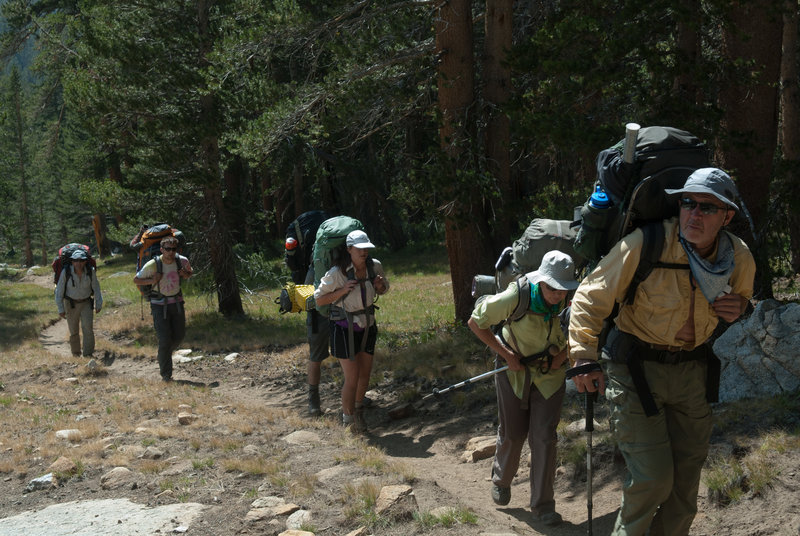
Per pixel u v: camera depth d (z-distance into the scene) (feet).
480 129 39.83
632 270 10.12
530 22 41.37
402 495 14.62
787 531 12.81
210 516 14.55
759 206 28.94
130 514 14.88
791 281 31.83
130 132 62.03
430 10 42.57
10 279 142.82
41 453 20.27
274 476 16.81
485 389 27.43
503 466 16.17
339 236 23.02
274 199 129.29
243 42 43.01
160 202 63.31
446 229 41.24
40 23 109.19
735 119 28.91
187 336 54.95
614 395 10.80
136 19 57.57
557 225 16.01
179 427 23.61
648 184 10.04
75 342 45.09
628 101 30.07
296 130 43.55
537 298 14.87
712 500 14.56
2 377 36.37
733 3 27.94
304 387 34.45
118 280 107.86
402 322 54.44
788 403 17.42
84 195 63.98
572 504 16.48
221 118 56.90
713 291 9.91
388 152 81.05
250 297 73.15
